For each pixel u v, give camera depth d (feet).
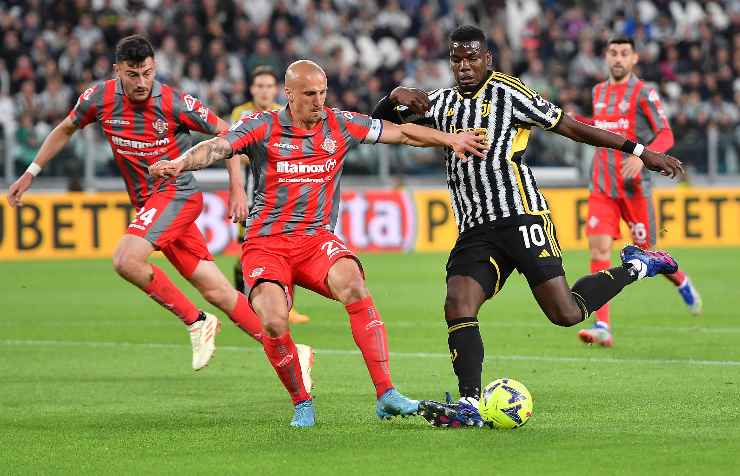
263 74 108.68
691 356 88.63
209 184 195.00
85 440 59.26
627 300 131.44
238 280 112.27
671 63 251.19
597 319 94.99
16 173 189.37
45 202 183.73
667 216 205.67
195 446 57.36
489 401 60.08
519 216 63.62
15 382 79.51
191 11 228.84
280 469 52.03
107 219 186.50
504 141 63.46
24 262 181.78
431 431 60.13
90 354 93.86
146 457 55.06
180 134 76.74
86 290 146.30
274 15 234.38
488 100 63.46
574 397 70.28
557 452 54.49
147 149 75.92
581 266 169.68
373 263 179.11
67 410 68.39
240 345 99.19
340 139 62.69
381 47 248.52
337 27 243.19
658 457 53.21
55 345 99.55
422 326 110.32
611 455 53.72
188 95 76.02
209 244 187.01
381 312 122.01
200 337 77.51
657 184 220.23
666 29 260.62
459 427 60.80
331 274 61.98
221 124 76.33
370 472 51.19
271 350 61.41
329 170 62.95
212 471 51.88
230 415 66.28
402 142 63.21
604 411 65.36
